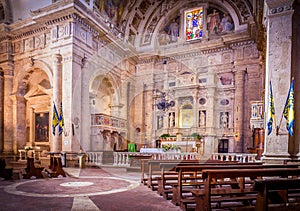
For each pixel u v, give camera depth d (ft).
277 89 27.40
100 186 24.09
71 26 47.29
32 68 54.85
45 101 58.59
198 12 67.97
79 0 45.88
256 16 43.55
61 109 45.16
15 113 58.29
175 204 17.34
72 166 42.91
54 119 44.93
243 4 62.44
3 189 22.57
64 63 47.73
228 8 64.08
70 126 44.73
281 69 27.40
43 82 59.98
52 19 48.83
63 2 45.73
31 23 52.01
